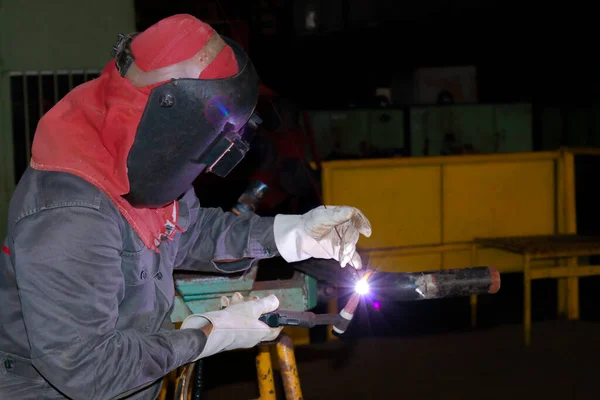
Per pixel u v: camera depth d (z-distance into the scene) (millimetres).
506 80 15711
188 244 2234
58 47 5160
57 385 1619
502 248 5023
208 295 2451
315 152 4980
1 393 1772
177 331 1771
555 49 15258
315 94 14539
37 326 1601
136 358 1661
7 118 5207
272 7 13000
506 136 9156
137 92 1665
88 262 1621
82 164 1669
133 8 5219
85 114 1706
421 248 5195
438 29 15258
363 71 14938
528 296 4805
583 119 11305
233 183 4320
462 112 9094
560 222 5469
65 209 1629
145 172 1706
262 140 4234
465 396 4008
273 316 1904
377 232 5129
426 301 6422
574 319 5348
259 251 2184
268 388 2621
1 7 5070
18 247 1620
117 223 1712
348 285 2248
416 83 13898
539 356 4598
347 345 4867
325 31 14609
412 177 5164
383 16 15000
